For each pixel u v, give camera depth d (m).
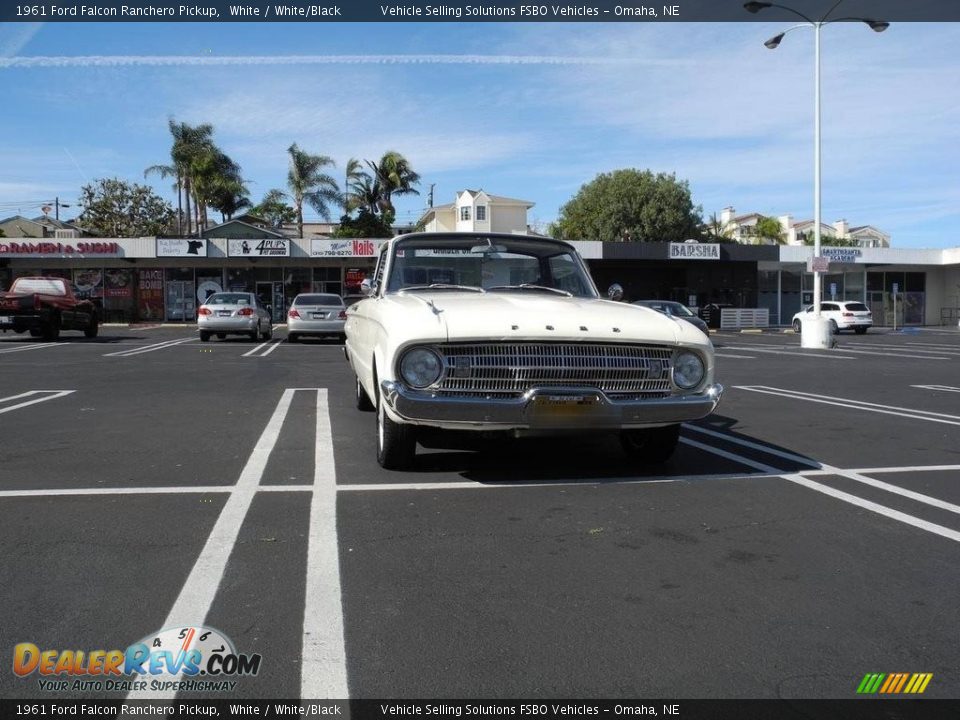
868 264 42.91
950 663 3.02
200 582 3.72
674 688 2.82
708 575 3.89
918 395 11.34
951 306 45.81
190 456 6.52
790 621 3.37
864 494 5.46
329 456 6.54
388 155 54.06
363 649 3.09
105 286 37.44
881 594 3.67
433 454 6.65
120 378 12.62
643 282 41.03
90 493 5.28
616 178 56.28
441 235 6.83
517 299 5.92
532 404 5.00
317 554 4.12
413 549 4.21
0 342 21.84
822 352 21.73
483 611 3.44
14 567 3.90
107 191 53.41
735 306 41.75
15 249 33.91
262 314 23.84
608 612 3.44
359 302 7.66
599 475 5.94
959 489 5.62
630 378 5.25
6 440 7.19
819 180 22.97
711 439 7.58
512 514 4.88
